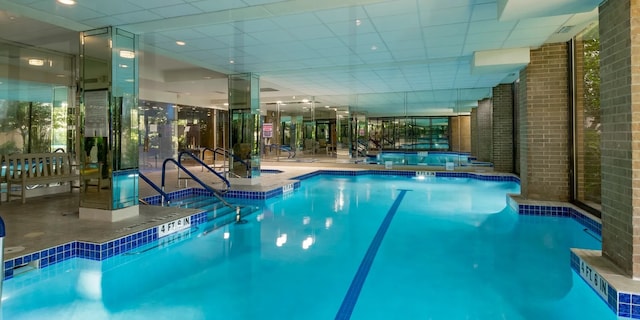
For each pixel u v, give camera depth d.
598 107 5.43
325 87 11.47
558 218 5.99
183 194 7.68
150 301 3.13
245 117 8.87
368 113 15.30
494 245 4.61
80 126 5.05
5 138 7.01
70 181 7.14
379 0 4.22
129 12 4.44
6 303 3.12
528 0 3.53
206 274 3.70
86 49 5.05
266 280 3.53
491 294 3.19
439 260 4.05
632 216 2.91
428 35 5.68
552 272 3.69
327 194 8.78
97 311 2.95
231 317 2.81
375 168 13.05
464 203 7.54
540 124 6.41
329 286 3.37
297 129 15.02
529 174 6.52
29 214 5.18
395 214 6.48
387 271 3.73
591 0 3.49
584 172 5.95
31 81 7.25
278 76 9.29
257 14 4.58
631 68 2.89
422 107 15.19
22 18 5.36
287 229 5.43
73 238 4.02
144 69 9.55
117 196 4.91
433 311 2.88
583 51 5.88
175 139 13.45
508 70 6.96
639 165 2.88
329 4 4.32
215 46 6.28
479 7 4.52
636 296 2.66
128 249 4.20
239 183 8.83
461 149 15.16
